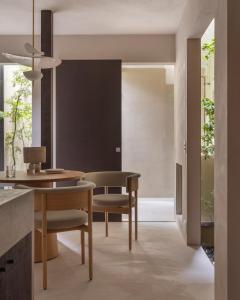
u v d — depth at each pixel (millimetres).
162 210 6457
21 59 4031
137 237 4672
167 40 5785
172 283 3234
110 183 4629
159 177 7281
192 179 4426
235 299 2451
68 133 5609
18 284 1863
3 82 6512
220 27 2643
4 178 3621
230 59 2430
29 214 2033
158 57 5793
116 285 3186
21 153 6535
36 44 5816
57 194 3113
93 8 4672
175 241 4547
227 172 2451
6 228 1672
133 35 5801
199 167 4426
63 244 4383
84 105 5605
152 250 4172
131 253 4059
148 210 6449
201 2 3402
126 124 7301
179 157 5219
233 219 2445
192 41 4422
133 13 4855
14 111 6500
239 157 2436
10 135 6516
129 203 4207
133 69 7289
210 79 5730
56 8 4684
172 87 7289
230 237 2449
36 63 4086
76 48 5836
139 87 7301
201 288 3129
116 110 5598
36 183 3645
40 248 3773
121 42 5816
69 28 5492
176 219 5508
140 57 5812
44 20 4770
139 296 2967
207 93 5812
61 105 5609
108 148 5602
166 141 7281
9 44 5852
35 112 5820
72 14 4898
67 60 5594
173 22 5227
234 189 2441
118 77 5598
